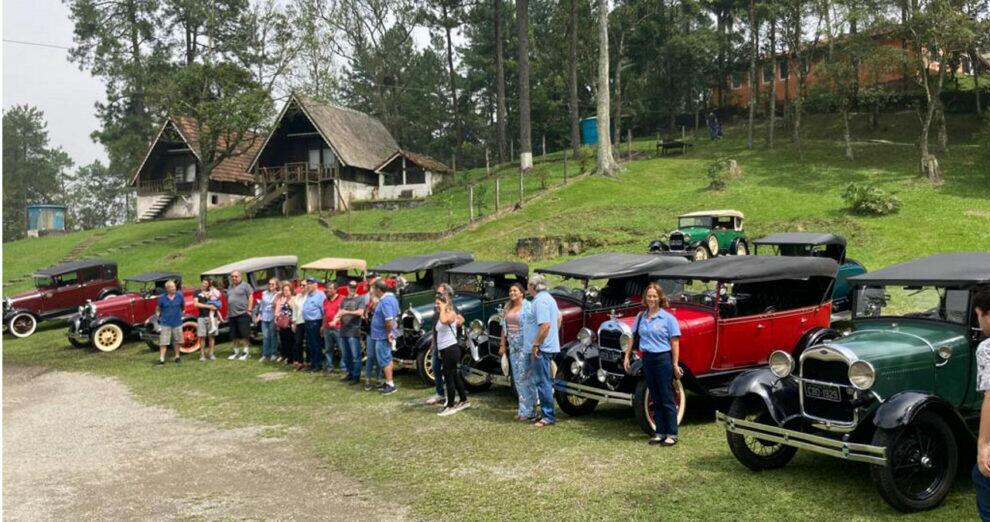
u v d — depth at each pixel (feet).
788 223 85.20
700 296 30.55
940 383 21.30
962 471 21.68
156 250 119.24
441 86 242.37
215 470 26.14
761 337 30.50
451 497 21.75
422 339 40.29
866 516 18.62
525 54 143.02
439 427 30.50
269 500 22.50
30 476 26.35
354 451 27.53
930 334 21.98
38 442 31.76
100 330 62.08
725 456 24.36
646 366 25.76
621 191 114.83
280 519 20.74
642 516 19.33
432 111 235.40
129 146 171.32
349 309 41.22
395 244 99.40
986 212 82.28
